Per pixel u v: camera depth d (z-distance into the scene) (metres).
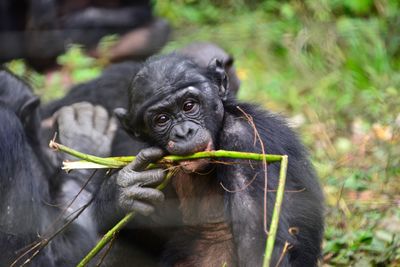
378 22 21.78
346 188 14.43
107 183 11.26
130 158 10.47
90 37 16.70
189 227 11.37
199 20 23.61
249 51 21.94
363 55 20.75
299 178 11.09
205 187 11.12
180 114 10.56
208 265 11.11
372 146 15.56
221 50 15.50
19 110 12.50
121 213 10.98
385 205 13.84
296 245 10.52
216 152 10.18
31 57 16.38
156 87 10.65
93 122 13.91
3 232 11.05
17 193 11.17
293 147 11.27
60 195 12.55
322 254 12.38
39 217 11.43
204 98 10.66
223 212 11.05
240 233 10.39
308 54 21.02
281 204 10.43
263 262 9.59
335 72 20.12
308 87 19.70
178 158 10.33
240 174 10.60
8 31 16.12
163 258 11.37
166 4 24.12
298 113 18.41
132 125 11.03
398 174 14.93
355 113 17.53
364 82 19.70
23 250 11.05
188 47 15.50
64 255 11.59
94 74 19.27
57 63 18.59
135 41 16.86
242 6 24.22
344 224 13.41
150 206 10.28
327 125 17.19
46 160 12.97
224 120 10.95
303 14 22.62
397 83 18.91
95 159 10.26
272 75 20.80
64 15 16.53
